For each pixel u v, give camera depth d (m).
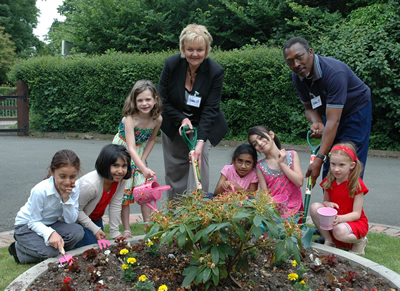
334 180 3.28
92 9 16.03
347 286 2.28
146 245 2.61
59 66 11.63
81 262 2.54
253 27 14.80
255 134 3.50
